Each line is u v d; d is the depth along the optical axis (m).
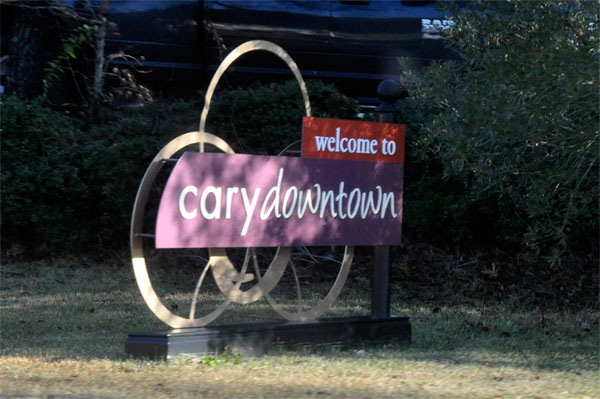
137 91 16.91
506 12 10.90
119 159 15.23
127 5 16.69
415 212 15.89
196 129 15.61
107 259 15.41
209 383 6.98
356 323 9.24
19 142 15.14
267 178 8.64
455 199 15.89
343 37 17.14
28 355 8.66
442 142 13.24
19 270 14.45
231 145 15.71
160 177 15.61
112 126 15.86
